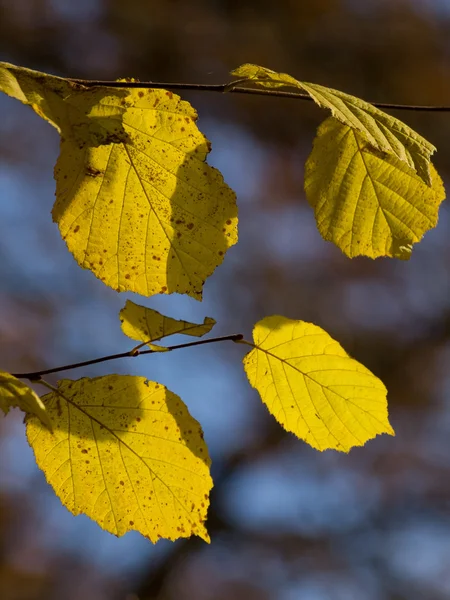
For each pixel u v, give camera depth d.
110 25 2.50
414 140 0.97
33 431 0.99
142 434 1.00
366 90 2.60
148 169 1.00
